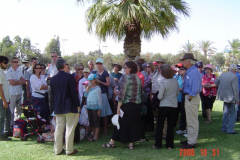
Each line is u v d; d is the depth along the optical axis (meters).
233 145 4.26
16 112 6.38
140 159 3.66
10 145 4.43
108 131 5.53
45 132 5.24
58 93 3.85
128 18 6.64
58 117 3.93
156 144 4.16
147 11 6.73
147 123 5.50
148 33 8.88
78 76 5.89
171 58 29.55
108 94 5.68
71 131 3.88
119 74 6.08
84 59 31.45
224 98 5.05
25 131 4.96
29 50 34.06
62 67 3.95
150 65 5.43
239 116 6.46
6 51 33.00
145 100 4.68
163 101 4.03
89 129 5.06
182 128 5.19
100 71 5.43
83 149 4.20
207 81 6.17
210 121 6.19
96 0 7.84
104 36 7.92
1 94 4.60
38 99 5.39
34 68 5.53
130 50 7.52
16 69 5.91
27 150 4.14
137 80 4.12
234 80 4.91
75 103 3.86
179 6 7.76
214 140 4.60
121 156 3.80
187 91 4.07
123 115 4.08
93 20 7.61
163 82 4.01
